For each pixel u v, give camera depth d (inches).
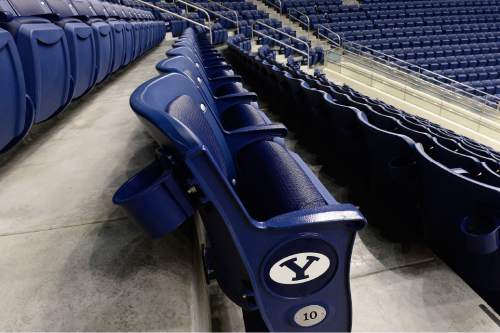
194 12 164.4
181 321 12.3
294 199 15.6
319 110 32.8
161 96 12.5
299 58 137.1
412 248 23.0
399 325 17.6
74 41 30.1
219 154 16.1
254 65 65.4
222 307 18.3
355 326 17.5
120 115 36.7
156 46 104.3
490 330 17.3
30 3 32.3
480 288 19.8
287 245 11.5
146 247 16.1
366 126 22.7
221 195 10.2
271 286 12.0
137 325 12.1
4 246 16.3
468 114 94.0
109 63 44.0
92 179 22.7
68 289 13.7
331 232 11.8
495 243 16.4
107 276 14.3
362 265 21.7
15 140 23.7
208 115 17.8
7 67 20.3
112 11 60.2
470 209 17.1
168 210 10.9
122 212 18.9
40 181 22.5
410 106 104.3
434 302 18.8
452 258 20.4
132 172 23.5
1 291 13.7
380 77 113.8
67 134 31.2
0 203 19.9
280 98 49.4
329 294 13.0
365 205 28.4
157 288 13.7
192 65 23.9
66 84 29.4
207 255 16.0
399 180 21.4
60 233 17.2
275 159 18.7
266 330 14.1
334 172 33.8
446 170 17.1
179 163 10.4
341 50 133.7
